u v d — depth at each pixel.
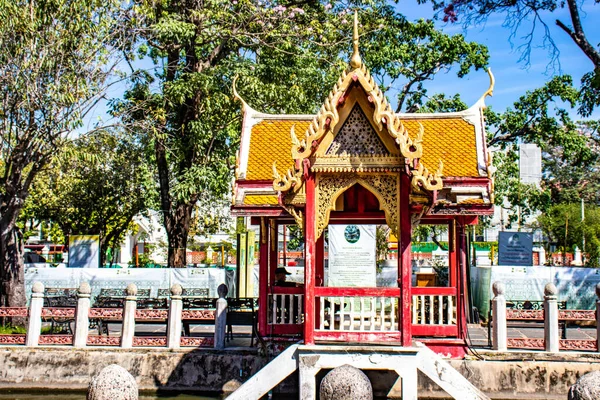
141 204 33.97
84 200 33.84
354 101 11.98
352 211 14.83
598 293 15.21
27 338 16.44
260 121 16.97
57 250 47.94
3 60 17.89
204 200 34.28
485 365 14.91
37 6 18.11
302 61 24.58
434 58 30.52
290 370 12.12
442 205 13.05
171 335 16.17
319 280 16.31
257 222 16.22
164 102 22.89
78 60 18.44
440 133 16.25
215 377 15.77
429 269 27.27
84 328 16.47
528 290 23.59
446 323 15.94
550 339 15.12
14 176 18.97
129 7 20.53
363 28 26.97
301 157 11.93
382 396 15.03
